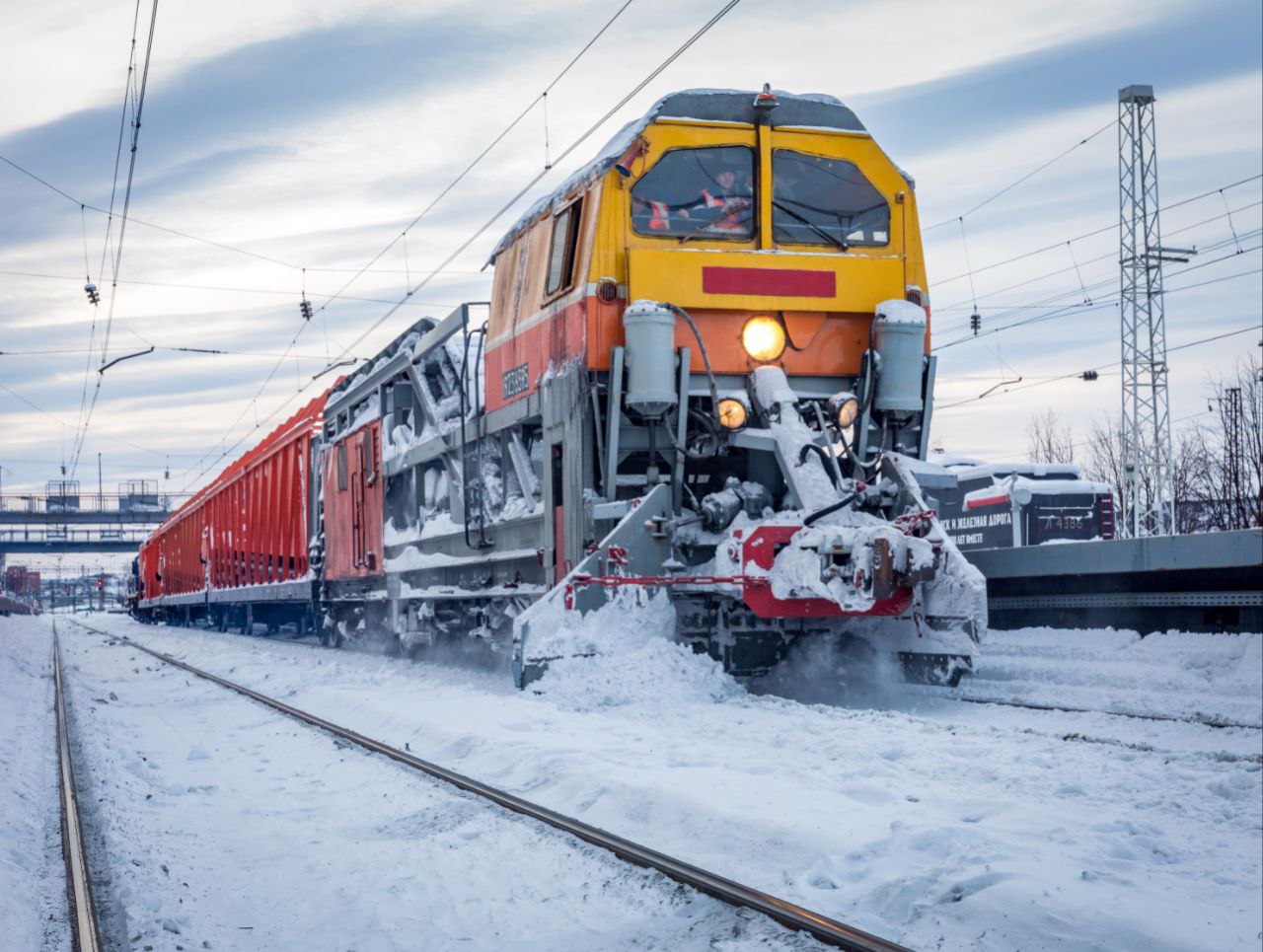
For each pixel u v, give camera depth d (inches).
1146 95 1323.8
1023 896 158.6
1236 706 295.3
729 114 418.0
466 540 510.6
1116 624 379.2
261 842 232.7
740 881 182.7
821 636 399.9
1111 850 185.6
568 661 377.4
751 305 404.2
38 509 3745.1
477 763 292.5
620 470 423.8
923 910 160.9
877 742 277.6
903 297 420.5
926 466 389.1
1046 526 946.7
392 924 175.6
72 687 647.8
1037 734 284.0
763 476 411.2
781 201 418.0
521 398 468.8
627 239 406.9
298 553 886.4
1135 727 295.7
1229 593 336.2
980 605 340.8
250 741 385.7
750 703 356.5
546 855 203.8
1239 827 202.2
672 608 394.0
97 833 238.1
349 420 764.0
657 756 271.6
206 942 169.5
